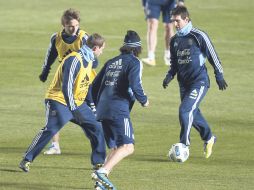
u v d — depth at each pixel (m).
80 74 30.20
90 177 30.28
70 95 29.77
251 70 55.94
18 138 37.69
